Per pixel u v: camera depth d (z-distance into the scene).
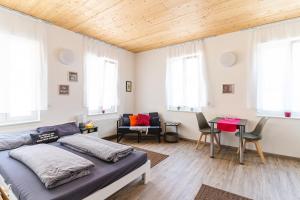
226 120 3.40
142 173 2.26
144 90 5.27
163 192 2.12
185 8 2.67
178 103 4.54
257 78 3.39
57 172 1.50
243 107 3.62
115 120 4.71
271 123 3.32
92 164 1.75
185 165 2.92
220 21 3.14
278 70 3.28
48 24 3.24
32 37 3.00
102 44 4.29
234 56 3.64
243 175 2.56
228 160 3.13
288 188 2.22
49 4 2.60
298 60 3.11
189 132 4.39
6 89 2.74
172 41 4.28
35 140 2.62
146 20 3.10
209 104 4.03
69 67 3.62
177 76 4.54
